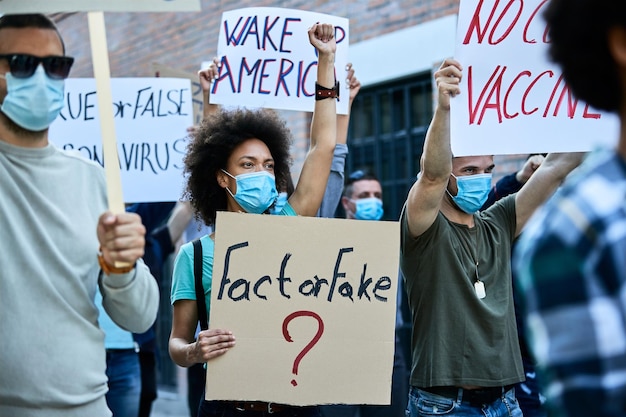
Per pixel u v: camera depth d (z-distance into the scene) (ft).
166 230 17.74
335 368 9.59
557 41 4.70
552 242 4.21
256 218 9.60
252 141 10.92
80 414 8.42
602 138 11.25
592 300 4.04
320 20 13.69
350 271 9.73
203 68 15.26
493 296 11.05
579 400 4.03
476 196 11.20
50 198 8.50
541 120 11.27
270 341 9.51
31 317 8.18
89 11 8.61
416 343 10.97
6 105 8.39
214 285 9.47
